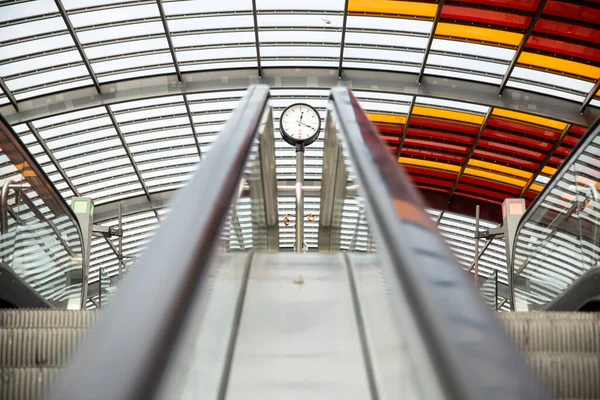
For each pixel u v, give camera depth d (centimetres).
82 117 1873
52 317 529
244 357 364
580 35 1476
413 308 169
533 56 1582
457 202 2411
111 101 1744
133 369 129
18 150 688
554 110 1698
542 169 2077
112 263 2881
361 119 433
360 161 310
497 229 1828
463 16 1514
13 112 1709
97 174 2195
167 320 152
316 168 2300
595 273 580
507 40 1566
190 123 2008
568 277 700
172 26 1588
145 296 160
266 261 537
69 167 2108
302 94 1969
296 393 332
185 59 1728
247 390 335
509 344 146
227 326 367
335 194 859
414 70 1741
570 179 711
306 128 1362
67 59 1623
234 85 1772
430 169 2262
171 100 1884
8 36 1497
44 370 440
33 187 741
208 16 1569
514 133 1933
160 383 131
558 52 1549
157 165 2216
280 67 1778
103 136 1991
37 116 1716
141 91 1756
